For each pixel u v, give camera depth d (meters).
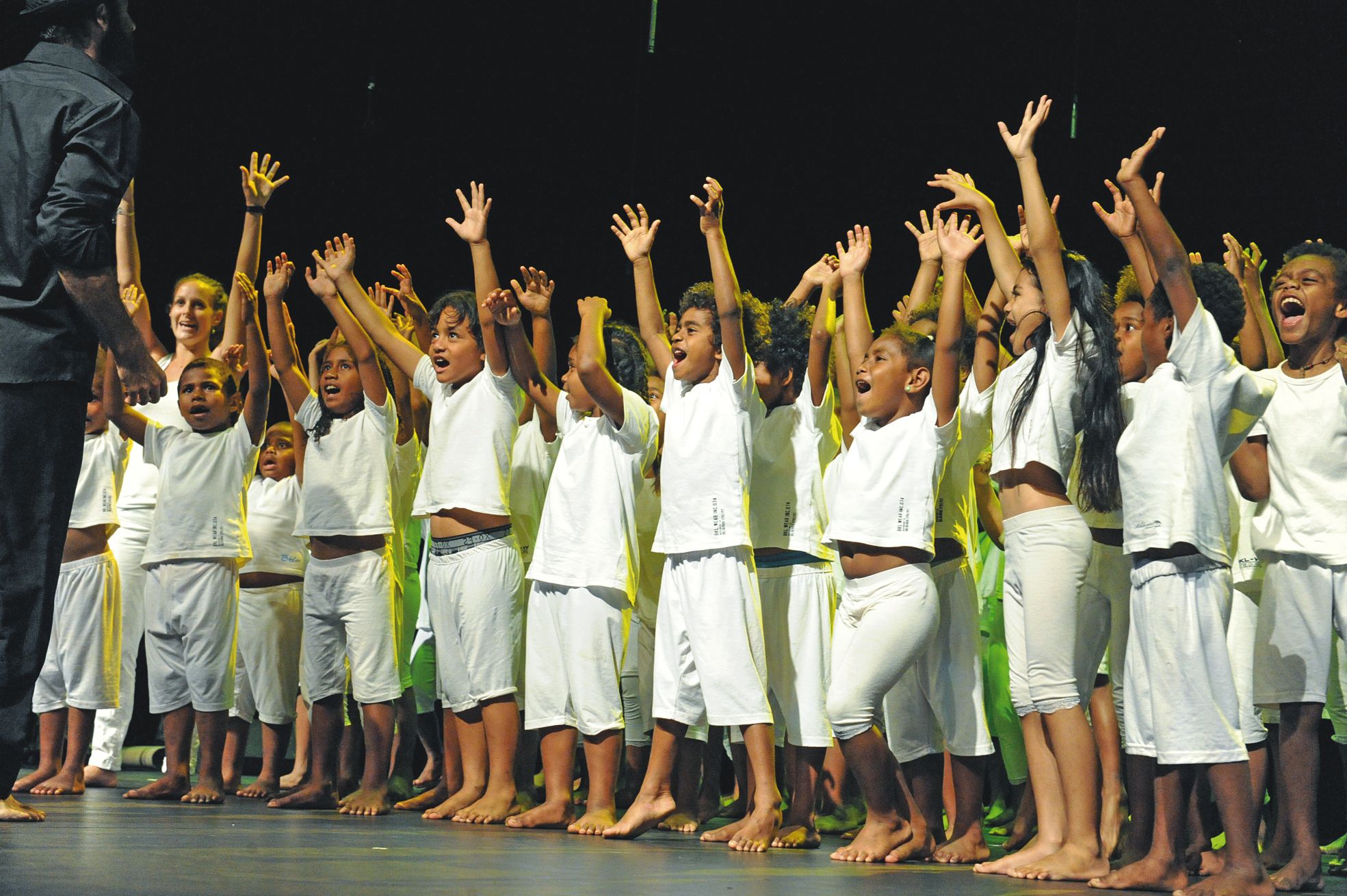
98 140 2.41
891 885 2.36
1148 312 2.65
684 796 3.60
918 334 3.20
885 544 2.98
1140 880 2.46
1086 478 2.80
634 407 3.46
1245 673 3.17
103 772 4.39
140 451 4.69
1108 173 5.62
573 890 2.03
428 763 4.80
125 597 4.54
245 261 4.14
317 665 3.87
